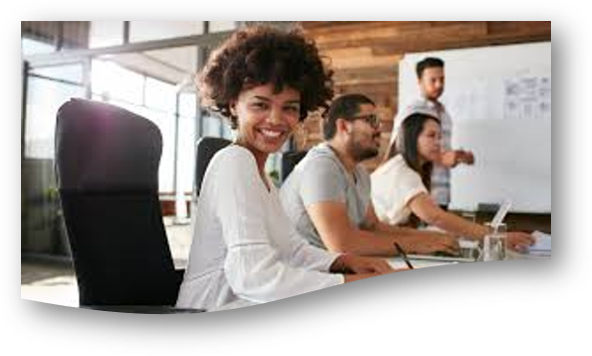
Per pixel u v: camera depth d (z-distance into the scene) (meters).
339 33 1.38
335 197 0.86
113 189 0.65
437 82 1.38
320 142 0.94
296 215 0.86
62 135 0.61
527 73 1.36
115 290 0.64
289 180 0.90
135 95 1.60
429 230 1.08
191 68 1.59
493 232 1.03
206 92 0.65
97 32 1.89
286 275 0.57
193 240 0.64
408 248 0.89
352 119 0.95
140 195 0.69
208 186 0.61
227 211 0.57
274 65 0.62
